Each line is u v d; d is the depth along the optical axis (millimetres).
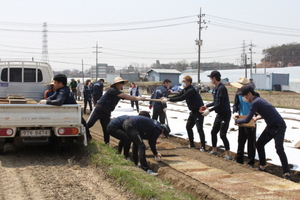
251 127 7383
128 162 6875
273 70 67875
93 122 8297
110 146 8234
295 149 8969
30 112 7012
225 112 8023
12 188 5465
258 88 52375
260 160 7160
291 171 7156
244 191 5484
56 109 7168
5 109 6875
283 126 6691
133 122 7047
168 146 9203
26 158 7461
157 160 7387
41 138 7359
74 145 8398
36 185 5641
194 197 5504
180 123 13672
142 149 6844
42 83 10375
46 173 6336
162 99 8812
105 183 5840
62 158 7504
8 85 10008
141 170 6461
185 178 6215
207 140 10141
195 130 11898
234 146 9352
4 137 7039
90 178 6098
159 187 5473
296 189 5703
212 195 5363
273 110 6754
